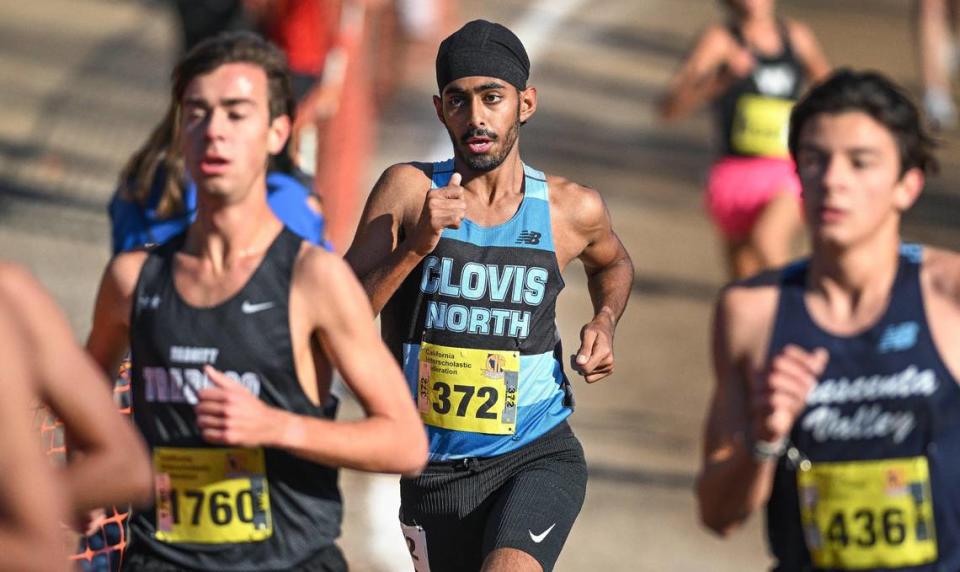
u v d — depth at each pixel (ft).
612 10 301.02
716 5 318.86
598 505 82.89
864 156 41.39
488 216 54.65
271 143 46.26
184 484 45.37
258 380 44.45
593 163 173.27
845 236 41.52
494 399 54.39
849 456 41.63
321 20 100.83
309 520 45.73
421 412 54.85
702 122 203.21
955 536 41.37
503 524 52.95
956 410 41.34
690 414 100.32
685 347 114.52
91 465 30.83
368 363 44.47
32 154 139.44
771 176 103.30
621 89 222.69
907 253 42.60
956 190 168.76
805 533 42.24
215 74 44.96
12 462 26.78
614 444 92.73
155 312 45.09
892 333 41.73
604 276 58.08
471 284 54.13
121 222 62.85
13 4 209.77
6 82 165.07
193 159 44.80
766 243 103.35
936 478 41.27
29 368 29.73
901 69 252.62
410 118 175.83
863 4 328.90
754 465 40.40
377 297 51.98
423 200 54.70
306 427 42.60
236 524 45.37
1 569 26.43
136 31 198.59
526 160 169.17
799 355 39.65
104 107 158.30
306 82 99.81
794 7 314.96
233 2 102.58
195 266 45.21
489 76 52.95
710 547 79.00
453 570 56.49
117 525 54.34
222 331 44.47
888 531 41.50
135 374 45.68
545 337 55.01
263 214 45.24
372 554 74.43
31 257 112.57
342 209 105.81
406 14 208.74
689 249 142.82
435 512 55.62
